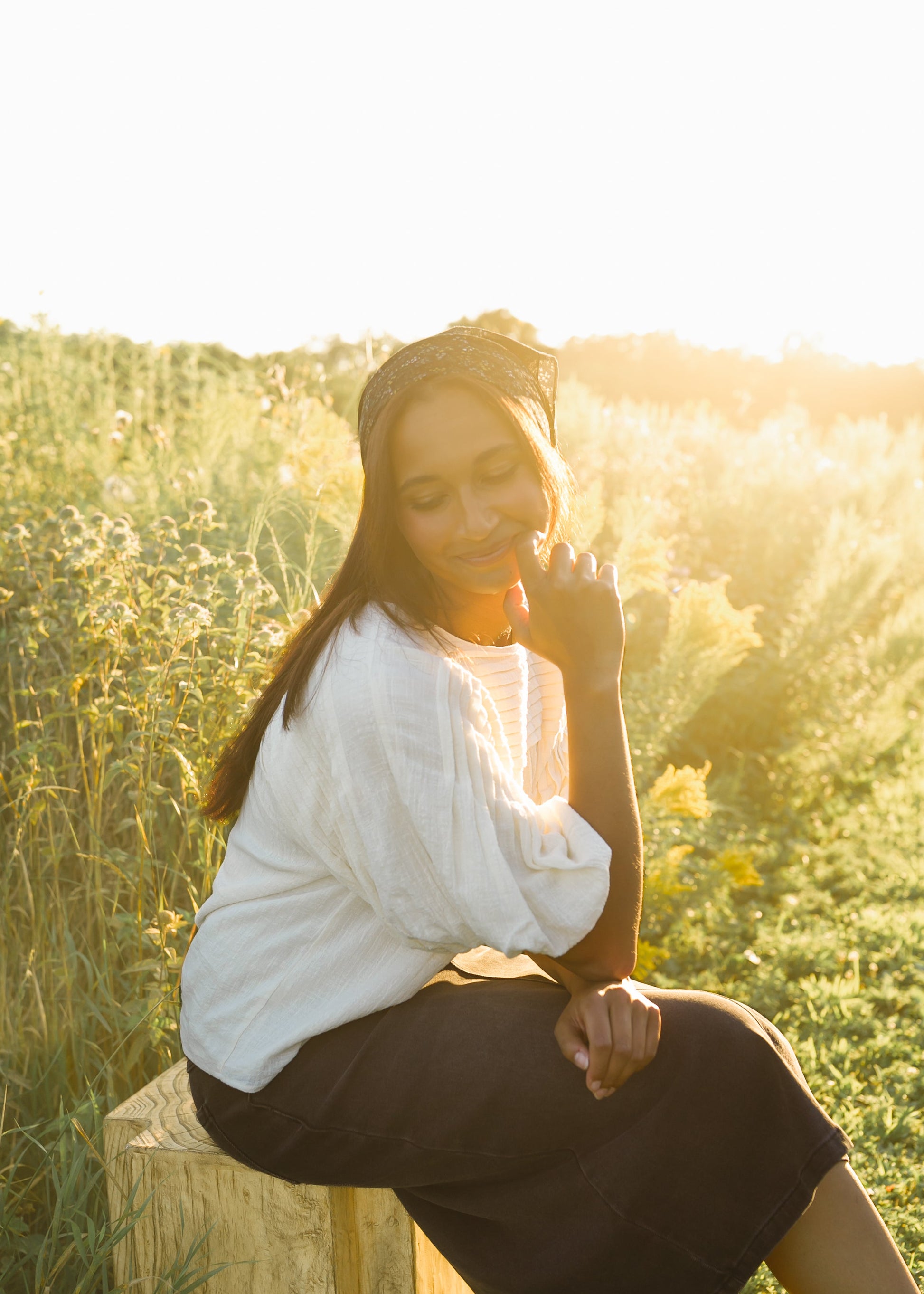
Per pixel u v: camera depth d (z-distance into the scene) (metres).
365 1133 1.71
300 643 1.76
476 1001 1.73
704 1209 1.58
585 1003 1.60
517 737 1.91
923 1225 2.32
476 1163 1.67
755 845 4.82
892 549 6.36
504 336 1.78
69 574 3.12
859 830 4.96
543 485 1.75
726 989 3.54
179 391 6.70
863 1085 2.95
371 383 1.76
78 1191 2.28
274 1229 1.87
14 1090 2.54
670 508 6.75
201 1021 1.81
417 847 1.61
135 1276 1.95
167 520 3.18
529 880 1.58
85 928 2.93
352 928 1.74
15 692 3.14
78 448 5.51
